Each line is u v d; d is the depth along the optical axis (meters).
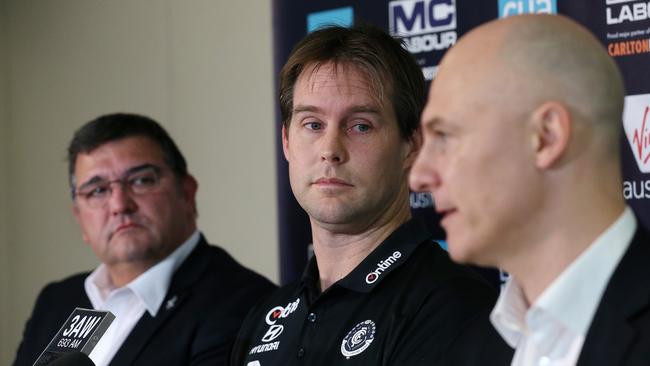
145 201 4.30
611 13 3.88
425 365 2.72
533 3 4.09
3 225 6.88
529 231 1.96
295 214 4.87
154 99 6.14
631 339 1.84
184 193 4.48
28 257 6.82
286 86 3.20
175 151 4.48
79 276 4.76
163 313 4.12
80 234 6.55
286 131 3.23
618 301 1.89
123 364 4.02
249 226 5.73
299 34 4.83
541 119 1.90
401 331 2.83
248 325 3.44
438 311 2.82
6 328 6.85
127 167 4.31
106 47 6.38
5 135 6.87
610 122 1.92
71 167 4.50
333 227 3.05
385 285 2.98
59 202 6.65
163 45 6.09
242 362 3.33
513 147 1.92
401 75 3.11
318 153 3.00
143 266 4.34
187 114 5.99
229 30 5.77
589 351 1.88
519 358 2.13
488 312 2.41
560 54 1.92
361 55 3.08
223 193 5.85
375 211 3.04
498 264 2.05
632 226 1.95
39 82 6.72
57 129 6.64
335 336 2.96
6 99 6.86
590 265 1.91
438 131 2.03
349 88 3.03
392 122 3.07
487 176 1.94
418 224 3.11
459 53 2.03
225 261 4.43
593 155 1.91
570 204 1.92
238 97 5.74
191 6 5.95
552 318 1.94
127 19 6.27
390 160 3.05
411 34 4.44
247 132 5.71
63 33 6.59
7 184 6.89
